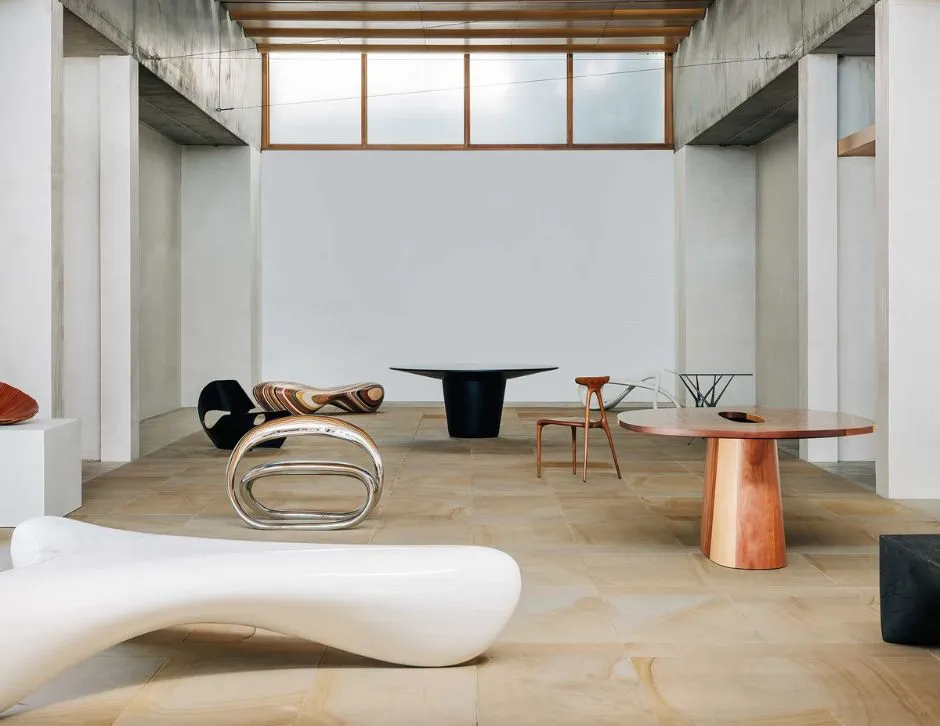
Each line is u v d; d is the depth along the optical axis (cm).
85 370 823
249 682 308
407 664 321
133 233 819
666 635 355
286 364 1358
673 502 621
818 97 805
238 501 566
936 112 646
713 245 1278
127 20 808
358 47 1262
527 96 1345
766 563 454
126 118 811
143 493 655
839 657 331
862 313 817
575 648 341
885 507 611
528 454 844
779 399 1188
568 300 1354
